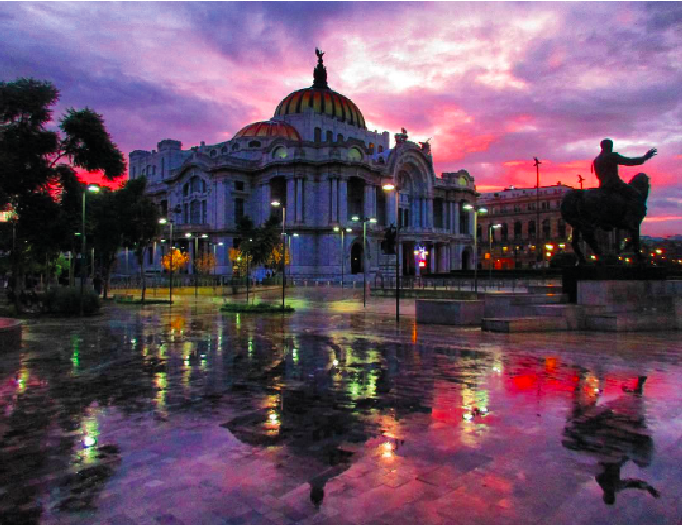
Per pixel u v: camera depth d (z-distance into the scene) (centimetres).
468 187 12538
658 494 585
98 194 4544
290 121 11325
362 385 1127
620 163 2412
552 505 558
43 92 2797
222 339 1922
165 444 754
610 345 1706
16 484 615
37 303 3200
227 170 10031
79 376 1234
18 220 2961
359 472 646
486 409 933
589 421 858
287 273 9350
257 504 561
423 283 7006
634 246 2452
